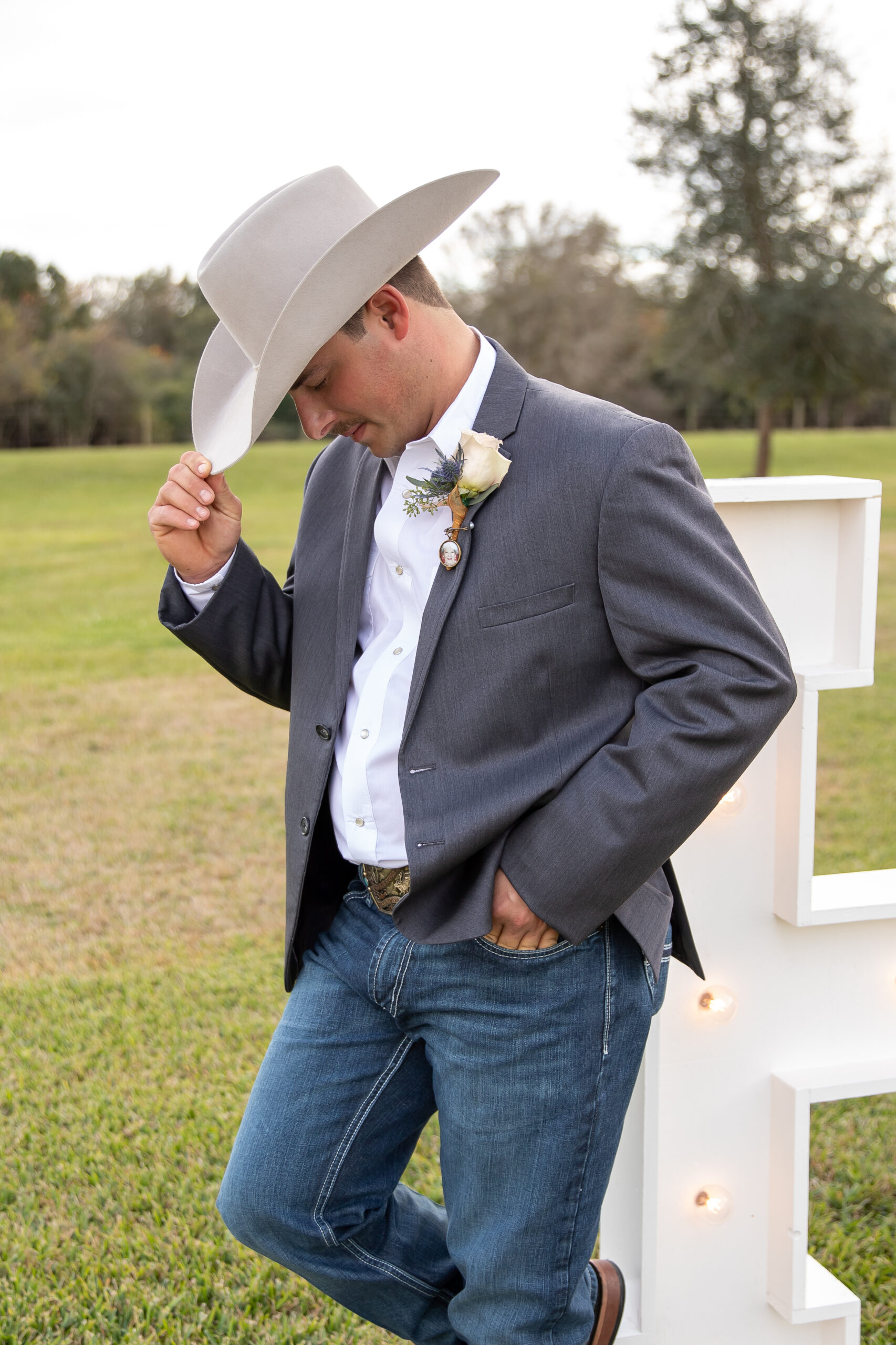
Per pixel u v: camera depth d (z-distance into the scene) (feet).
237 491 80.59
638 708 4.55
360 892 5.50
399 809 5.05
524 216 129.49
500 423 4.79
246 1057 10.04
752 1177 6.33
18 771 18.93
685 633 4.37
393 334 4.71
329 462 5.95
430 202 4.46
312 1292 7.27
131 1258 7.52
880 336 61.21
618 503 4.46
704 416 148.66
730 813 5.98
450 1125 5.09
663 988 5.35
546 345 127.54
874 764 18.66
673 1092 6.17
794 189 59.98
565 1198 4.92
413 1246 5.70
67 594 38.65
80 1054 10.11
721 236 60.95
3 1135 8.93
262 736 21.20
